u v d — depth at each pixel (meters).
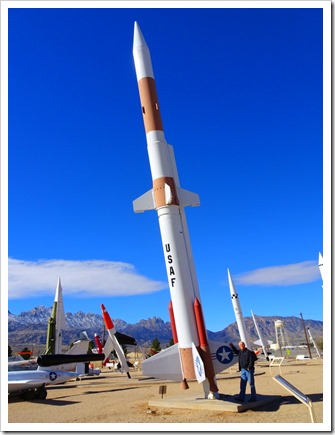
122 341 29.78
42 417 11.55
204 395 12.20
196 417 9.92
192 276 12.75
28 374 17.61
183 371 12.16
